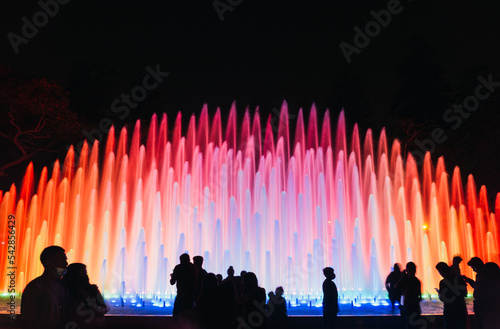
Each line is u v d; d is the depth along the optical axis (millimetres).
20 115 31109
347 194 32312
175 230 29641
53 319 5961
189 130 34844
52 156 38375
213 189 31734
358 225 30000
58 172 34906
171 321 13500
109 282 24906
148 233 31156
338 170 32469
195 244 28719
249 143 34344
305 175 31875
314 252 27250
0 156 34562
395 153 38938
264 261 26406
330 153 32562
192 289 11023
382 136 39750
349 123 48688
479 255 36125
